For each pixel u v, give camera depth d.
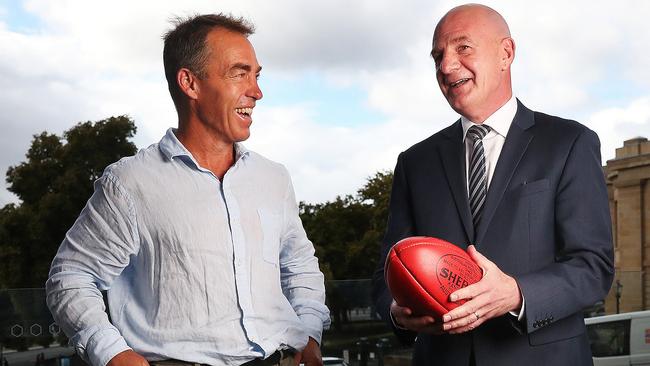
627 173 35.69
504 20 3.17
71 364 13.48
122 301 2.81
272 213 2.90
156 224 2.73
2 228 33.56
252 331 2.73
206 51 2.82
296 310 3.09
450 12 3.15
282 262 3.16
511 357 2.95
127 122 36.41
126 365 2.60
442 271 2.63
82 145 35.56
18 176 35.72
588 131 3.10
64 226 33.94
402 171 3.37
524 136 3.10
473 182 3.12
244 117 2.86
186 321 2.70
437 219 3.15
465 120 3.21
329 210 45.97
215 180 2.81
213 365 2.71
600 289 2.90
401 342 3.18
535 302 2.73
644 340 10.30
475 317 2.64
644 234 34.59
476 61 3.05
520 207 2.98
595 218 2.96
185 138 2.89
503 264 2.96
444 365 3.06
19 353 13.52
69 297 2.72
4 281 33.09
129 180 2.76
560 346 2.96
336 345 17.42
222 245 2.74
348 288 17.62
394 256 2.70
